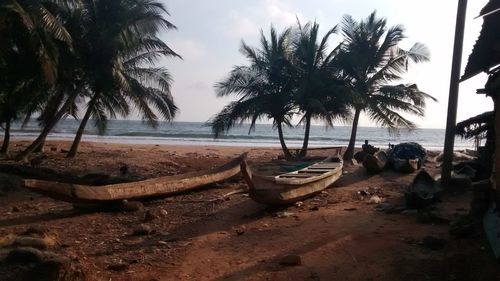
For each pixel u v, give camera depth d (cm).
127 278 686
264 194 1038
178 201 1267
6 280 550
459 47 1266
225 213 1104
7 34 1677
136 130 7562
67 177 1499
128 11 2030
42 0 1792
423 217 946
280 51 2362
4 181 1348
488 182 885
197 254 798
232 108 2342
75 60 1973
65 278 589
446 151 1275
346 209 1091
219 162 2245
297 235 880
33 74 1869
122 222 1032
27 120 2497
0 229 942
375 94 2286
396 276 678
